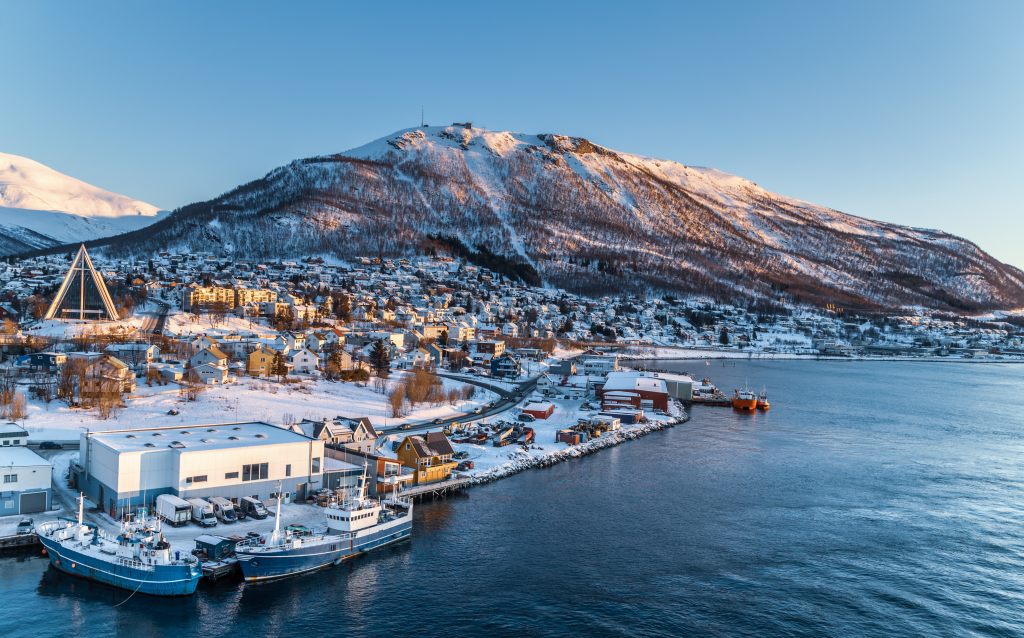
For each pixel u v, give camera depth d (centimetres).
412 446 10331
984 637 6309
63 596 6369
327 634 5972
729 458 12850
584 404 17962
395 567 7381
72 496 8394
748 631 6294
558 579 7219
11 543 7138
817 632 6322
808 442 14662
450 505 9512
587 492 10325
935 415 19238
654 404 17725
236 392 14850
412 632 6069
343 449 10481
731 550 8162
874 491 10825
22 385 13762
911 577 7531
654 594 6950
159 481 7944
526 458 11944
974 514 9738
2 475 7619
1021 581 7494
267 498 8569
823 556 8050
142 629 5903
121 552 6625
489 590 6906
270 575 6894
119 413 12388
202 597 6494
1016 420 18588
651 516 9281
